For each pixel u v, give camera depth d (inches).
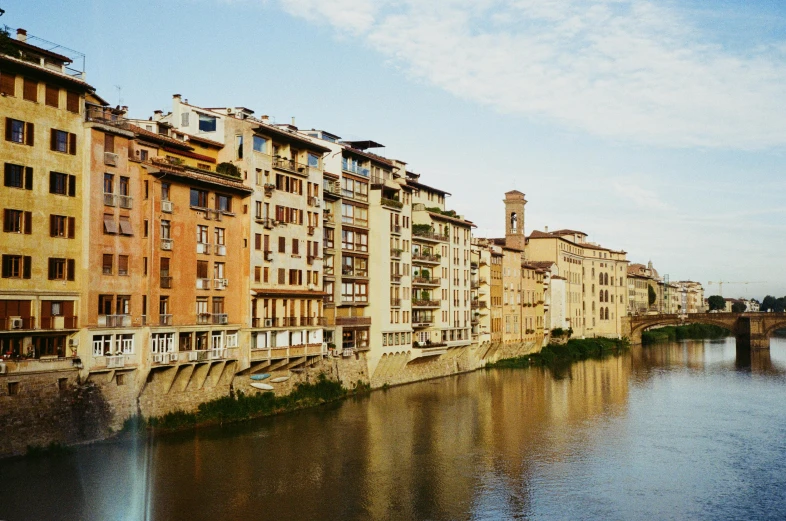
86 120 2182.6
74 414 2071.9
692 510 1918.1
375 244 3629.4
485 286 4896.7
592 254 7504.9
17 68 1980.8
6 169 1956.2
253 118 3090.6
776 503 1980.8
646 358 5935.0
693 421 3070.9
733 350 6884.8
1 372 1876.2
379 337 3595.0
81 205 2148.1
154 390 2356.1
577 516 1857.8
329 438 2544.3
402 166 4308.6
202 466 2114.9
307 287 3048.7
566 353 5841.5
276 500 1882.4
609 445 2608.3
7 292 1934.1
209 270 2546.8
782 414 3250.5
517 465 2306.8
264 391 2854.3
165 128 2647.6
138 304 2285.9
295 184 2984.7
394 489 2017.7
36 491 1803.6
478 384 4025.6
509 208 5989.2
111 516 1696.6
